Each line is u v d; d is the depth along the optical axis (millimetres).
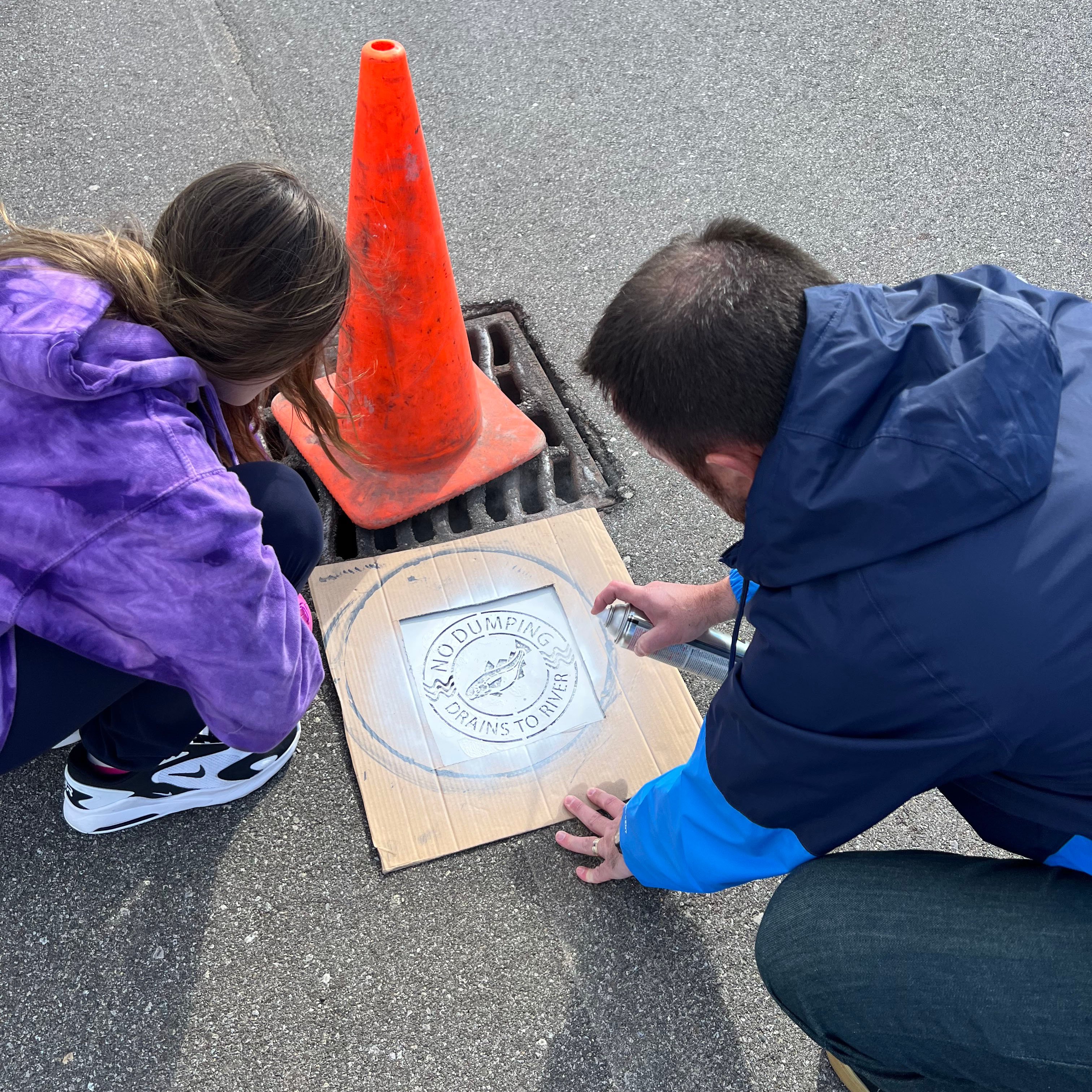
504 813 1783
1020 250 2752
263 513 1566
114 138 2793
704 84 3145
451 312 1982
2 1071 1506
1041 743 1086
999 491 1036
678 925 1688
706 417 1141
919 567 1062
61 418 1137
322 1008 1584
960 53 3301
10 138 2766
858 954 1269
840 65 3238
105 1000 1573
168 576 1190
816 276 1187
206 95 2930
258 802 1786
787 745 1151
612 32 3283
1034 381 1073
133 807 1678
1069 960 1169
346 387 2041
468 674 1946
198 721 1561
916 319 1126
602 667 1979
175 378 1183
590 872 1705
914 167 2953
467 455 2203
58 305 1127
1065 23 3416
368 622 1994
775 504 1101
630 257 2664
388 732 1861
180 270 1213
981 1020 1198
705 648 1662
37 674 1317
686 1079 1550
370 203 1789
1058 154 3010
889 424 1051
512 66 3139
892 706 1087
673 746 1883
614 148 2938
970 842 1812
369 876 1715
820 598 1104
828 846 1218
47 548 1164
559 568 2098
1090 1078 1157
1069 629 1050
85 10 3150
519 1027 1581
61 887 1671
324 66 3039
